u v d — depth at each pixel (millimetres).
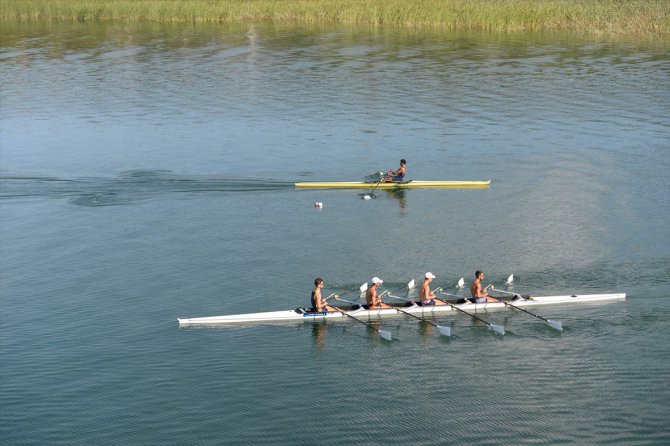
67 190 48125
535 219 43438
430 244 40531
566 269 37500
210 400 27875
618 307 34125
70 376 29219
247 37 97500
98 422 26672
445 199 46969
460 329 32750
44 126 61812
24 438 25875
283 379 29172
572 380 29000
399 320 33438
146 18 111875
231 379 29125
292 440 25781
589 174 50219
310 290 35844
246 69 80562
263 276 37156
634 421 26625
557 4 102188
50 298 35031
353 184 48812
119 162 53125
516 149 55281
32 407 27422
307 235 41844
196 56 87062
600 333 32219
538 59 82438
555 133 58531
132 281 36625
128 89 73375
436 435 25984
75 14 113625
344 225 43188
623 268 37500
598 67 78562
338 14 106688
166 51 90125
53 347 31109
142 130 60531
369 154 54594
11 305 34375
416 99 68062
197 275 37250
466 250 39750
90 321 33094
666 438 25812
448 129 59812
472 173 51000
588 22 97812
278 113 64688
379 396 28156
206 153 55062
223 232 42188
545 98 67875
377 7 105062
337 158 53875
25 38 98938
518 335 32219
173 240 41156
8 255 39312
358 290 35812
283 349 31172
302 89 72125
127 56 87750
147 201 46562
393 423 26625
